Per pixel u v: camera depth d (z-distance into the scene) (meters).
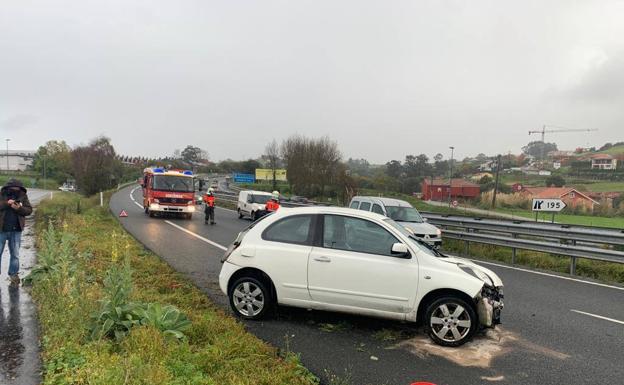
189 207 22.55
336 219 6.16
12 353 4.52
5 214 7.43
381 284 5.69
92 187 45.09
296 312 6.59
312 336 5.67
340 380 4.43
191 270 9.35
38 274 7.37
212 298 7.24
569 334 6.18
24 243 11.54
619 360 5.28
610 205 52.84
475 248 14.30
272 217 6.48
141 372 3.73
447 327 5.52
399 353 5.24
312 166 69.75
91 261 8.83
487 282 5.62
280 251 6.12
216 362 4.33
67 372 3.90
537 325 6.55
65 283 6.07
